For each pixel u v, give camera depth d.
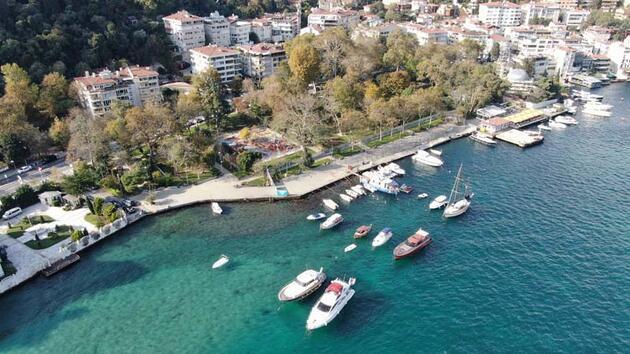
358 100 171.75
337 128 163.75
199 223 110.62
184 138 136.75
